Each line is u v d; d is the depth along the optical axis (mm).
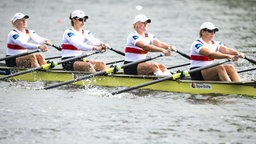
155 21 134625
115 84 67812
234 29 120000
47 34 113188
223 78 62625
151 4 175375
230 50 63750
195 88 63656
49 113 56156
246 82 61094
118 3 177375
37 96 63125
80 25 72062
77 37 71625
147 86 66250
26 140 48312
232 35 111500
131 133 50156
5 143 47594
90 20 136125
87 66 69750
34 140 48344
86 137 49125
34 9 155375
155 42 68812
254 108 57406
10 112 56375
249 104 58781
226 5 171750
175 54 93562
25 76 72125
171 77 63250
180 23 131125
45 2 173875
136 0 186875
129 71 68688
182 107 58281
